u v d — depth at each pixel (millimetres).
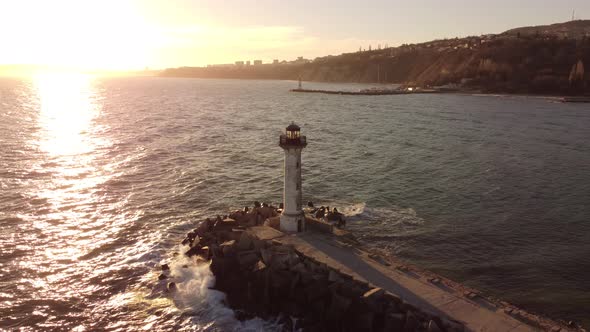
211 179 49062
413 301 21969
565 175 51250
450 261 30656
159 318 23828
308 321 23141
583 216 38812
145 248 31688
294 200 30453
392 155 61531
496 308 21594
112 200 41594
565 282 28016
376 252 28672
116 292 26188
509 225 36781
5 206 39125
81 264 29359
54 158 57438
